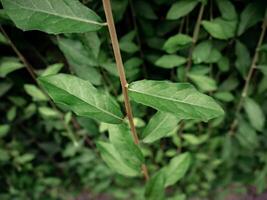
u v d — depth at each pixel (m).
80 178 0.43
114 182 0.42
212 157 0.37
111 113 0.17
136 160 0.20
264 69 0.27
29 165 0.38
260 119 0.30
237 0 0.25
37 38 0.27
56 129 0.36
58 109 0.32
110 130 0.19
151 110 0.33
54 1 0.15
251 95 0.32
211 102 0.15
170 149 0.35
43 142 0.39
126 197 0.41
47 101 0.33
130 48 0.27
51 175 0.42
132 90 0.16
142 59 0.30
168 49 0.25
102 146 0.23
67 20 0.15
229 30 0.25
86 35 0.22
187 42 0.25
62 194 0.42
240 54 0.27
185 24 0.28
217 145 0.35
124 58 0.29
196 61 0.26
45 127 0.37
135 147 0.19
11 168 0.39
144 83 0.16
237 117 0.33
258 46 0.26
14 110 0.33
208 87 0.27
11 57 0.28
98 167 0.38
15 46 0.28
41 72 0.28
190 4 0.24
